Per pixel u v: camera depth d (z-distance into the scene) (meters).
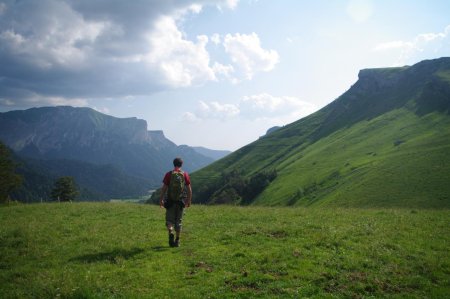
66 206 29.92
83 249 16.25
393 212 26.30
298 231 18.86
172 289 11.88
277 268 13.59
